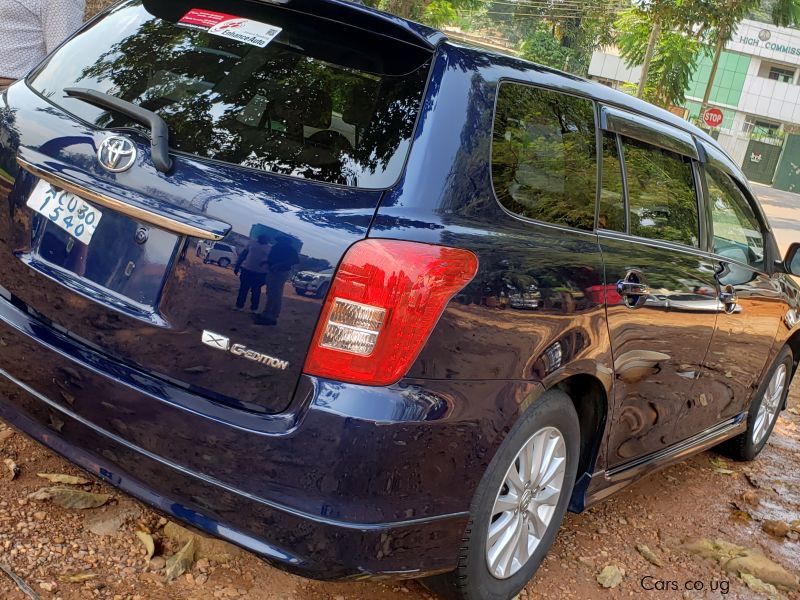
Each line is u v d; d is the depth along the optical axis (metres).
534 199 2.56
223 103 2.27
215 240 2.06
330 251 2.02
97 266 2.24
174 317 2.12
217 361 2.09
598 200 2.89
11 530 2.56
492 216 2.36
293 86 2.27
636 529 3.64
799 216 27.75
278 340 2.04
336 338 2.01
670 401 3.45
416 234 2.09
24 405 2.35
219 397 2.10
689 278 3.34
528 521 2.71
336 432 2.00
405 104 2.24
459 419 2.18
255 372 2.06
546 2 50.41
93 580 2.44
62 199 2.32
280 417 2.04
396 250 2.04
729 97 51.38
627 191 3.07
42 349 2.28
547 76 2.76
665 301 3.10
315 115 2.22
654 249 3.18
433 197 2.17
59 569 2.45
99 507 2.79
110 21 2.71
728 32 26.44
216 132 2.21
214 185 2.10
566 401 2.67
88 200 2.26
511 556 2.64
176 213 2.09
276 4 2.42
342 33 2.37
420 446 2.09
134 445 2.16
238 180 2.10
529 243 2.44
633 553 3.41
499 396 2.29
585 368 2.66
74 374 2.22
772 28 49.88
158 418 2.12
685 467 4.54
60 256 2.31
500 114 2.45
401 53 2.32
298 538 2.05
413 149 2.18
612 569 3.16
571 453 2.81
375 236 2.04
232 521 2.09
